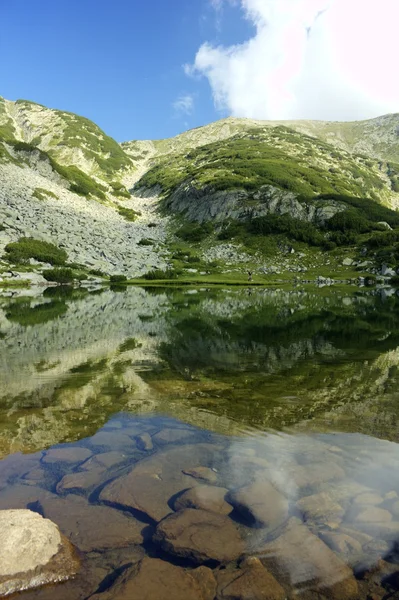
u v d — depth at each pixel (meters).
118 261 85.94
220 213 116.44
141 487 5.88
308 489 5.77
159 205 137.62
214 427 8.17
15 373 12.59
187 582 4.12
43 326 23.38
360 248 96.50
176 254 96.94
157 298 45.66
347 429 8.04
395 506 5.36
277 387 10.95
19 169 118.25
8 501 5.57
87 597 3.97
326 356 15.28
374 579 4.16
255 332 21.48
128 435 7.81
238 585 4.08
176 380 11.74
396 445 7.28
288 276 84.12
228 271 87.62
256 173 131.25
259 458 6.77
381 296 52.47
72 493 5.79
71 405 9.60
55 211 101.50
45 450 7.19
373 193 154.62
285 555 4.49
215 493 5.67
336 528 4.91
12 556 4.34
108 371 12.85
